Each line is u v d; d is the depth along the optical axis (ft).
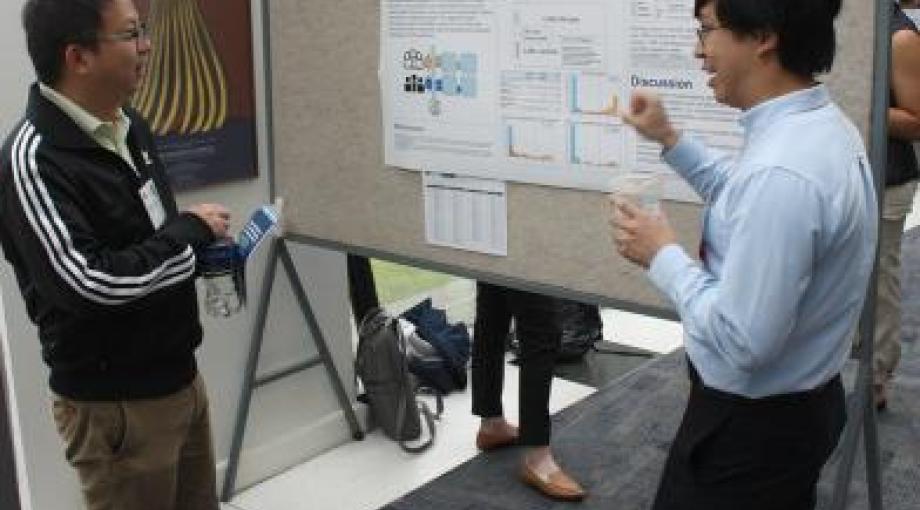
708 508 4.99
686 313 4.60
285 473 10.33
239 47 9.14
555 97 7.38
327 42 8.76
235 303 7.06
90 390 5.93
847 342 4.75
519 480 9.95
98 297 5.42
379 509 9.48
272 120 9.39
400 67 8.28
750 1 4.27
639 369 12.87
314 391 10.62
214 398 9.59
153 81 8.36
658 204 5.15
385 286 15.35
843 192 4.28
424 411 11.21
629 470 10.05
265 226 6.94
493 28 7.61
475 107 7.88
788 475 4.82
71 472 8.39
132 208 5.88
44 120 5.52
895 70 9.32
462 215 8.22
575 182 7.43
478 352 10.39
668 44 6.65
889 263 10.30
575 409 11.65
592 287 7.56
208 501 7.00
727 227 4.48
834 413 4.96
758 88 4.48
